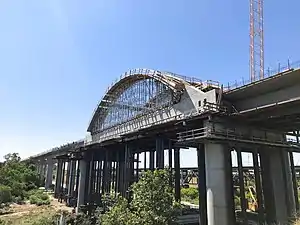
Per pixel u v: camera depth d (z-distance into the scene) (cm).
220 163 3700
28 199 9769
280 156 4541
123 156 7306
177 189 4997
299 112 3319
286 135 4728
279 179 4453
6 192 8450
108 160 7662
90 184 8406
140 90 6225
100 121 8531
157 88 5475
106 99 7988
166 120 4872
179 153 5225
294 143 4591
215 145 3759
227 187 3656
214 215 3481
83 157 8644
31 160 18188
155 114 5422
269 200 4497
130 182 6112
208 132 3591
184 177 10275
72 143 10812
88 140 9019
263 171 4678
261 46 6650
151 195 3209
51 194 12012
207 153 3775
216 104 3722
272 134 4431
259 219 4341
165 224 3094
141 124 5962
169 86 4841
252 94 3631
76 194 8988
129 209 3556
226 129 3834
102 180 7981
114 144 6675
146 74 5741
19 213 7056
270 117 3662
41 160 17262
